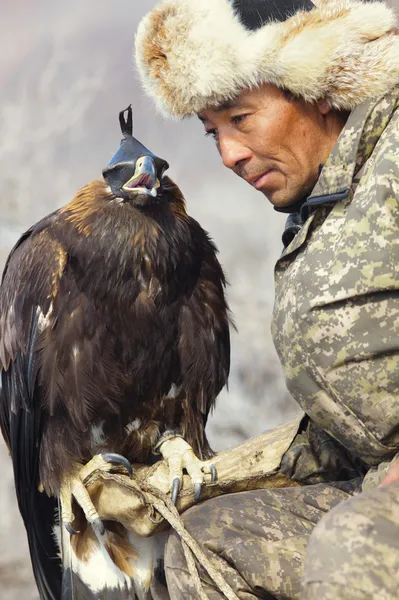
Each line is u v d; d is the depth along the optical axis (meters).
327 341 4.66
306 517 5.21
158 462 5.93
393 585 4.07
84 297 6.31
